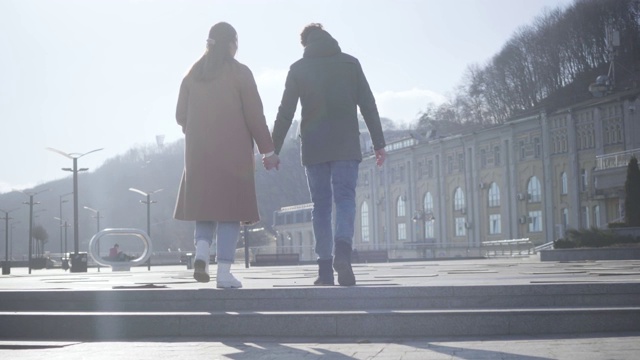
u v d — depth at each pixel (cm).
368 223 8906
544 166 6406
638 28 8906
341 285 848
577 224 6075
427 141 7875
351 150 875
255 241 13825
